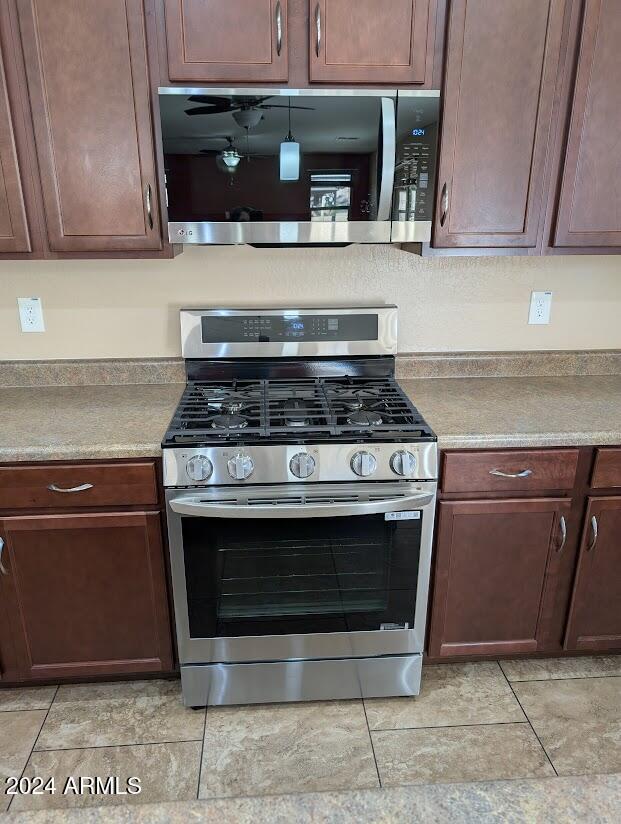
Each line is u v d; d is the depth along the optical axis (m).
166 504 1.69
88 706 1.90
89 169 1.68
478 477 1.76
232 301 2.16
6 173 1.67
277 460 1.65
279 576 1.76
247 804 0.64
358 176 1.68
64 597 1.80
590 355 2.27
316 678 1.89
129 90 1.62
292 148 1.64
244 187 1.67
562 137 1.75
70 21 1.57
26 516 1.70
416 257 2.16
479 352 2.27
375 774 1.67
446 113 1.69
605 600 1.94
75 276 2.09
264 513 1.64
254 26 1.58
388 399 1.95
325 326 2.12
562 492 1.80
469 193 1.77
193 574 1.74
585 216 1.83
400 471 1.67
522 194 1.79
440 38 1.64
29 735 1.79
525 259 2.18
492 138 1.73
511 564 1.86
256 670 1.86
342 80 1.64
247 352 2.12
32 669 1.88
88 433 1.73
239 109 1.60
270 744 1.77
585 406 1.95
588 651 2.04
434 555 1.83
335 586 1.79
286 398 1.95
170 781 1.65
